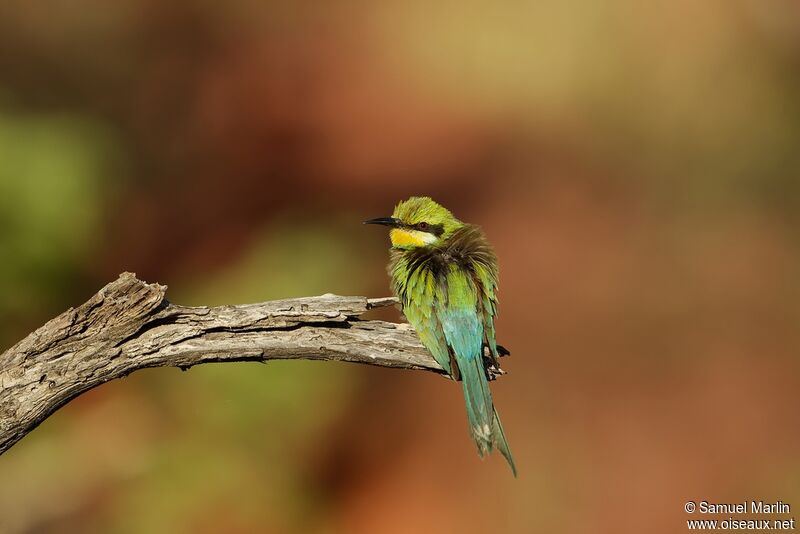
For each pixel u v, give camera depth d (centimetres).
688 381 1460
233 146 2058
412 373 1473
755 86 2086
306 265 1395
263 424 1233
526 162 2047
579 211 1866
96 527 1187
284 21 2400
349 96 2252
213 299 1359
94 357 649
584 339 1530
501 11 2286
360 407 1402
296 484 1245
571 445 1344
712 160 1991
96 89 2044
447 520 1266
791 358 1491
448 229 927
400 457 1348
